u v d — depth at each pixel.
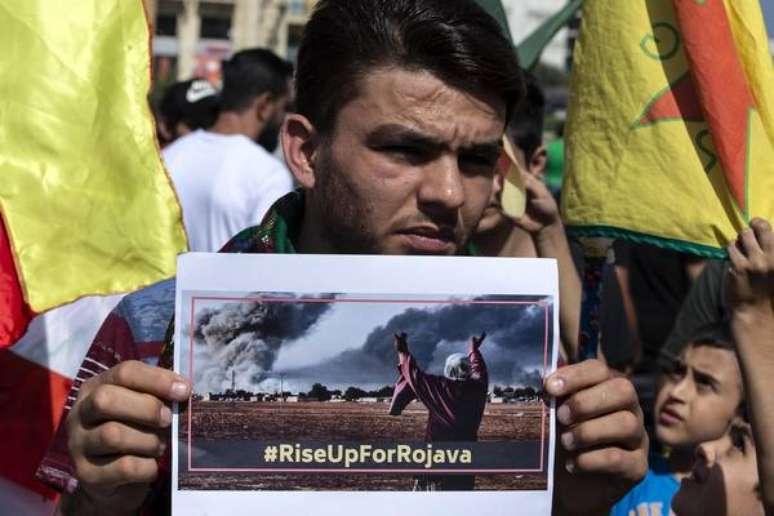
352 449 1.31
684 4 1.95
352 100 1.36
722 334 2.32
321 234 1.44
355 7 1.37
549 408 1.32
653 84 2.03
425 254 1.36
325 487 1.31
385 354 1.31
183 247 2.00
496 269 1.32
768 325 1.76
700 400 2.31
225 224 4.02
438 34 1.32
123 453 1.28
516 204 2.32
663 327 3.98
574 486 1.38
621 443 1.32
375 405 1.31
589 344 2.13
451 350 1.32
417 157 1.35
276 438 1.30
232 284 1.30
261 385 1.30
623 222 2.03
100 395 1.26
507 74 1.35
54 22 1.99
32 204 1.95
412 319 1.32
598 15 2.10
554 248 2.49
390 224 1.36
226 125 4.76
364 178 1.35
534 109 3.04
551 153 5.38
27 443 2.27
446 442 1.31
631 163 2.04
